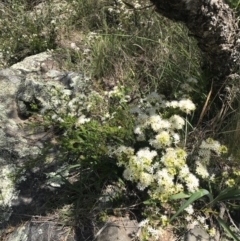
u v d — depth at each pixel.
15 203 2.18
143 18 3.36
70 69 3.15
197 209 1.96
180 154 1.74
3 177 2.28
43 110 2.33
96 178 2.14
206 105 2.19
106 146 2.08
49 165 2.29
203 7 1.94
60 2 4.22
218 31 2.07
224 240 1.91
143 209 1.97
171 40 2.95
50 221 2.05
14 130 2.53
